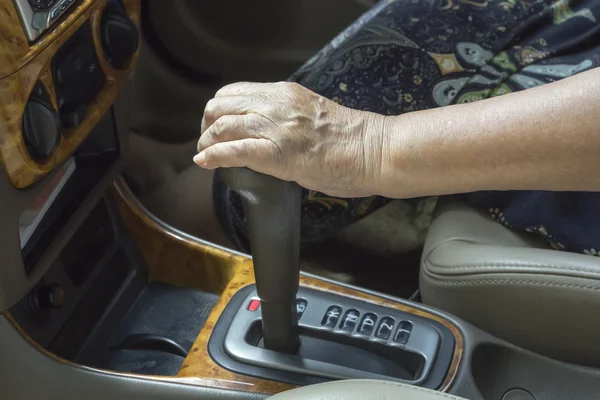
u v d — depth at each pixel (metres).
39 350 0.79
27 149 0.66
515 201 0.85
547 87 0.63
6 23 0.59
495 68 0.92
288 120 0.65
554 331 0.74
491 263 0.73
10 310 0.77
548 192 0.82
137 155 1.23
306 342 0.81
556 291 0.70
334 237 1.21
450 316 0.79
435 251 0.81
